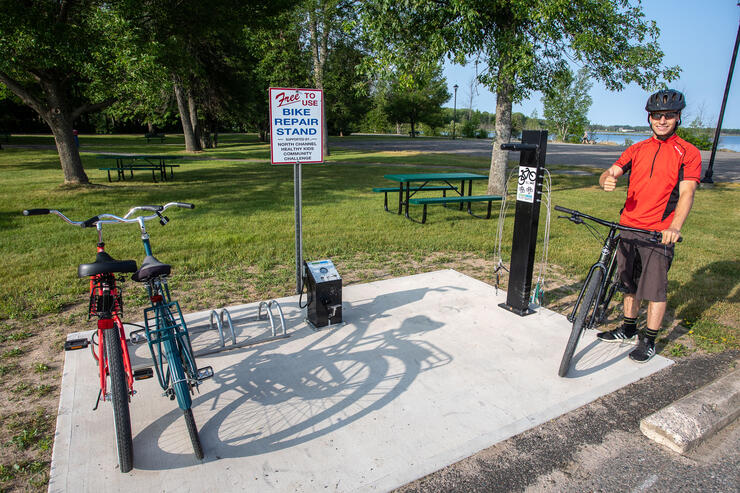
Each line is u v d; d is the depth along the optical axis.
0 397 3.11
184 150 28.88
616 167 3.76
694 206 11.47
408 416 2.93
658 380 3.46
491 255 6.71
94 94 10.60
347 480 2.40
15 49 8.86
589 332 4.20
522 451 2.68
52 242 6.83
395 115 69.19
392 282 5.43
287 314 4.46
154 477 2.40
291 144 4.54
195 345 3.79
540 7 8.70
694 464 2.62
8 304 4.54
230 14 12.67
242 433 2.75
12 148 25.94
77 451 2.57
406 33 10.45
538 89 11.73
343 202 10.77
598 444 2.76
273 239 7.28
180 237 7.24
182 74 12.02
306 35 23.64
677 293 5.21
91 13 10.05
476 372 3.46
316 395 3.15
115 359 2.39
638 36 11.12
